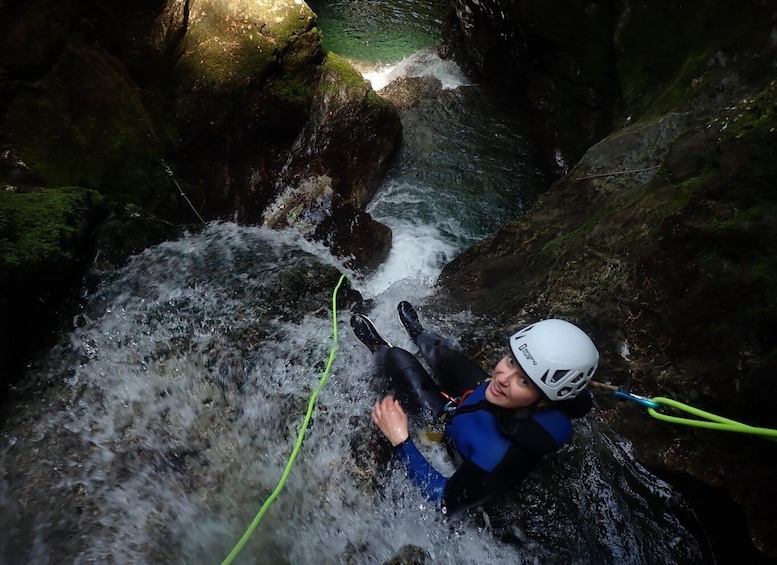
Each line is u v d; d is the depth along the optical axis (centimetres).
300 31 545
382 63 868
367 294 478
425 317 363
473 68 807
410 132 698
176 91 473
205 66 486
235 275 347
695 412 227
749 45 428
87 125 402
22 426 267
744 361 237
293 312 338
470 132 707
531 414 226
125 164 417
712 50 457
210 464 267
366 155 591
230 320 324
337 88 574
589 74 609
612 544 260
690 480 252
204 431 278
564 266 352
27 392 279
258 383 298
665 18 521
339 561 248
